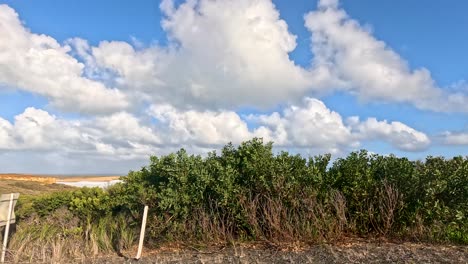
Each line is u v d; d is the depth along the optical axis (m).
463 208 9.23
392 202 9.60
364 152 10.47
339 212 9.64
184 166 10.88
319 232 9.51
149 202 10.86
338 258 8.12
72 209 12.73
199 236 10.52
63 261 10.14
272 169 10.30
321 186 10.16
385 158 10.38
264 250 9.36
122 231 11.05
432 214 9.27
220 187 10.38
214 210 10.62
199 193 10.55
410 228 9.36
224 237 10.23
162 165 10.99
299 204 10.00
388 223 9.47
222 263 8.64
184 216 10.60
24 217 12.91
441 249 8.34
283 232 9.55
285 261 8.33
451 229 9.02
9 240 11.83
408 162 10.05
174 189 10.80
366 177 9.95
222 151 11.32
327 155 10.60
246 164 10.55
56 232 11.92
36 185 24.55
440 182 9.26
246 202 10.28
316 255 8.52
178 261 9.17
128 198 11.33
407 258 7.75
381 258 7.87
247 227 10.19
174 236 10.70
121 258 10.09
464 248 8.33
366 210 9.85
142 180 11.65
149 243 10.95
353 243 9.23
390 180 9.89
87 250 10.78
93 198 12.61
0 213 10.79
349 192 10.01
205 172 10.65
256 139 11.01
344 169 10.20
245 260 8.64
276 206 9.91
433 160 10.20
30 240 11.66
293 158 10.66
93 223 12.10
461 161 9.88
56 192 13.63
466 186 9.29
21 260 10.58
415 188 9.60
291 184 10.06
